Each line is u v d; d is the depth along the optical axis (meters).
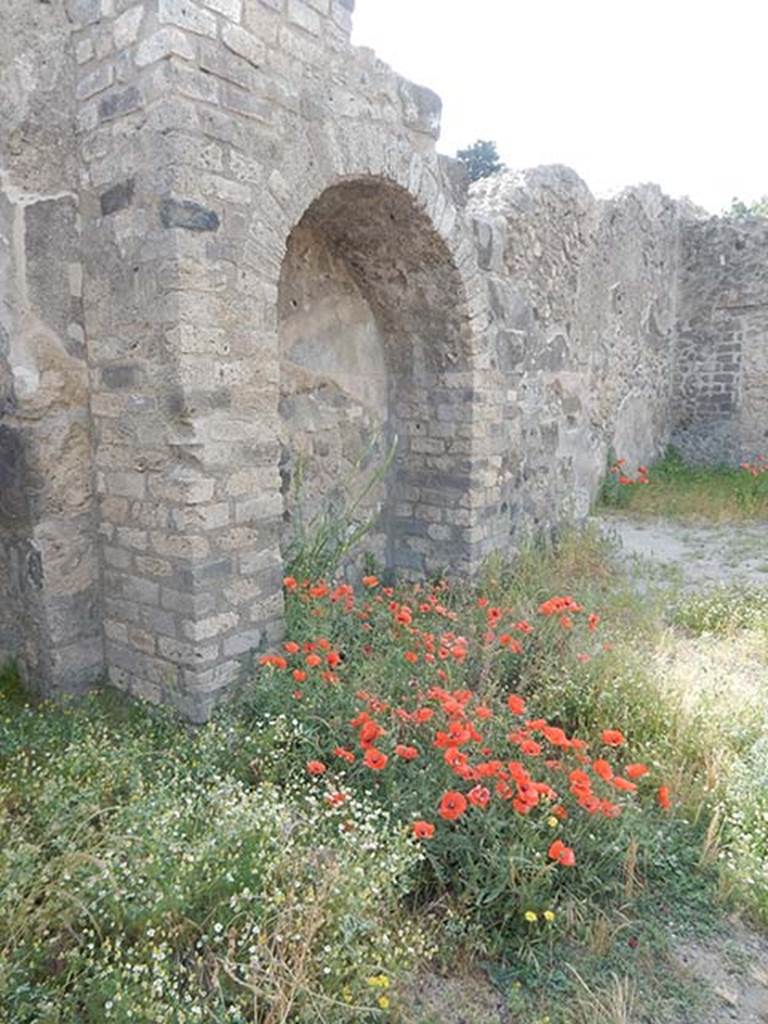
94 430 3.04
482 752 2.41
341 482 4.59
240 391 2.88
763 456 9.99
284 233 3.04
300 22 3.04
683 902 2.15
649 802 2.49
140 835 1.89
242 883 1.79
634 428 9.51
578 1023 1.74
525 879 2.02
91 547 3.12
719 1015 1.79
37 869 1.82
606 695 3.05
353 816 2.16
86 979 1.56
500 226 4.95
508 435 5.12
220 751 2.52
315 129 3.17
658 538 6.94
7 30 2.67
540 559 5.29
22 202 2.78
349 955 1.67
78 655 3.12
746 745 2.79
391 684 2.90
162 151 2.57
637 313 9.14
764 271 9.74
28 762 2.36
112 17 2.66
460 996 1.80
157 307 2.69
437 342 4.56
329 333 4.38
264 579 3.06
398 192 3.76
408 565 4.97
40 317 2.87
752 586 5.05
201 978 1.64
